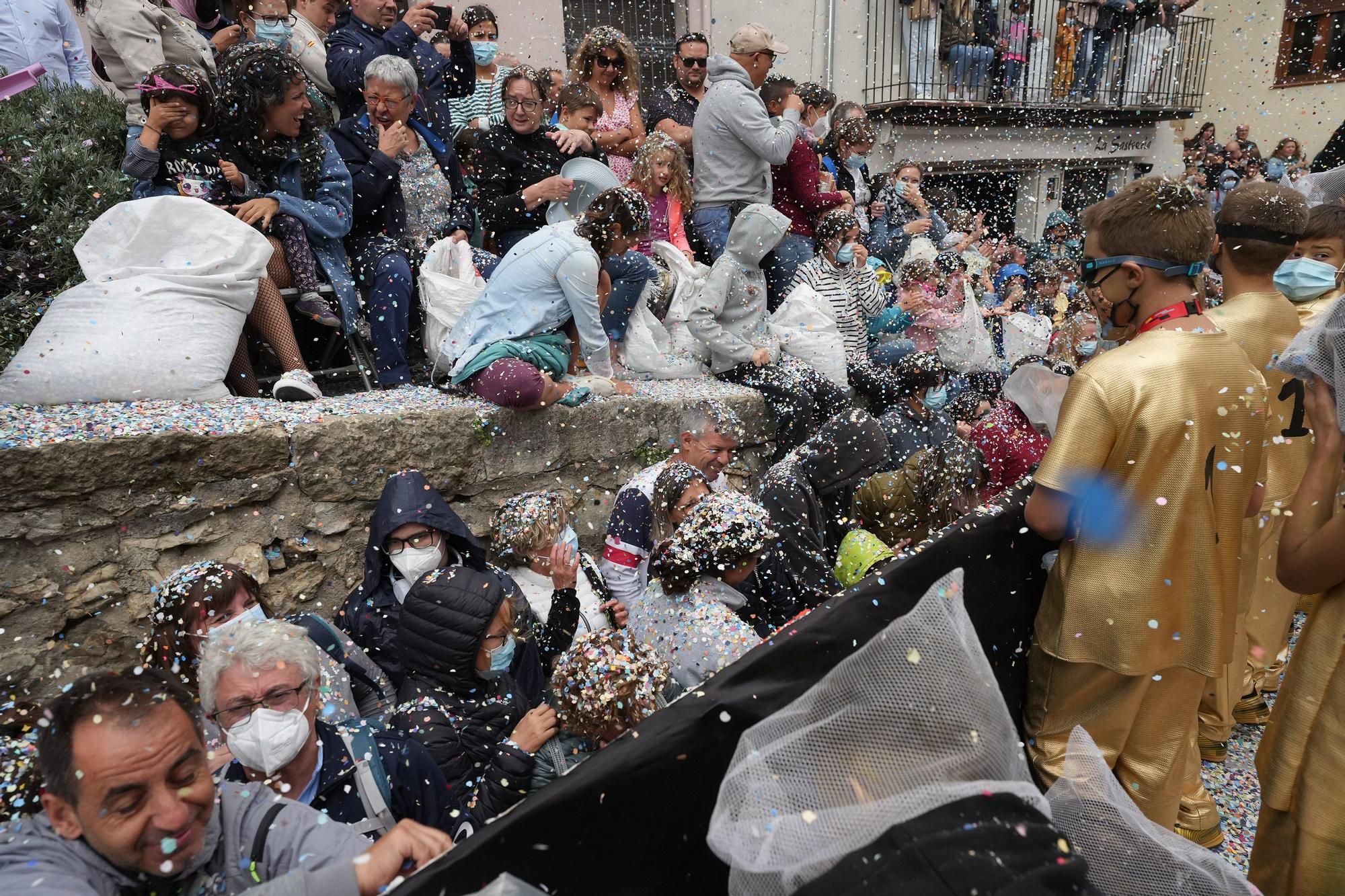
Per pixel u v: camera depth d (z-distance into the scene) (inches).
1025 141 431.5
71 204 137.3
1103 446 72.3
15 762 62.4
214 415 115.6
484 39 217.8
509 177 182.9
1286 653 128.4
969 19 379.6
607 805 48.8
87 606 103.3
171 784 47.9
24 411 109.4
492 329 143.0
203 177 138.5
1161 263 76.0
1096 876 44.0
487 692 92.6
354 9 176.1
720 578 101.1
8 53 172.6
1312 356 67.0
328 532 121.6
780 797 37.8
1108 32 434.3
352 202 155.6
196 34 165.9
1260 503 85.1
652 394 165.0
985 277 276.1
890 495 128.6
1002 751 39.5
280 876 51.9
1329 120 473.7
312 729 69.8
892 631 41.8
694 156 219.3
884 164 391.2
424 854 50.9
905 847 33.2
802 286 199.8
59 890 45.6
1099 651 74.7
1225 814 106.1
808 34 346.3
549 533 112.7
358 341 160.6
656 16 315.3
